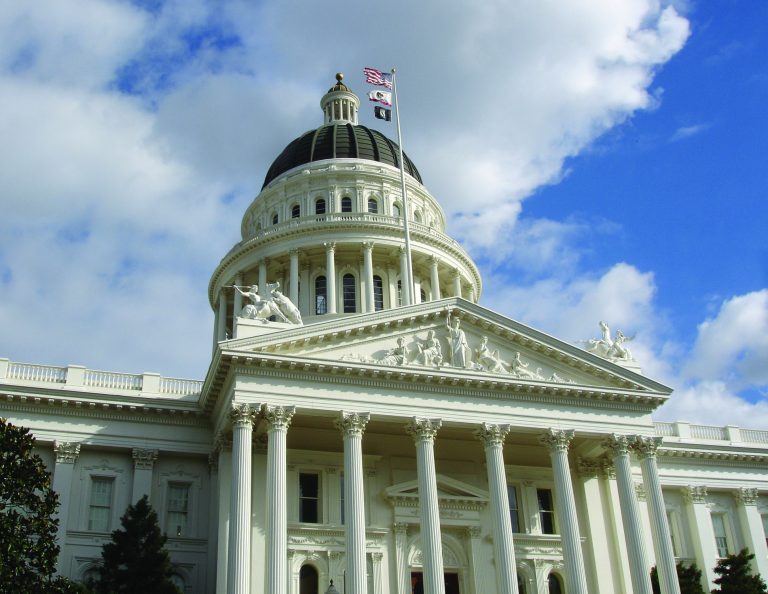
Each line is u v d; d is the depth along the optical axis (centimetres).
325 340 4900
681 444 6519
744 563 5369
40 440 5084
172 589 4281
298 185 8450
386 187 8462
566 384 5212
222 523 4778
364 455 5331
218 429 5100
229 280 8138
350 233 7838
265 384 4691
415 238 8006
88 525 5044
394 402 4900
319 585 4900
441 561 4603
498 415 5081
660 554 5047
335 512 5169
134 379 5459
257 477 4953
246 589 4219
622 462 5225
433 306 5178
